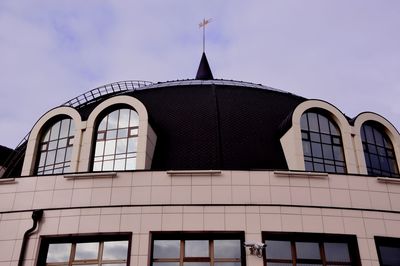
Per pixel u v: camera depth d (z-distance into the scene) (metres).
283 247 16.73
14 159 25.64
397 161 22.28
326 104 22.02
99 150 20.95
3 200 18.59
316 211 17.34
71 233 17.06
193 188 17.78
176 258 16.45
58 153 21.61
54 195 18.33
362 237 17.14
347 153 21.08
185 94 25.34
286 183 18.03
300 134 20.84
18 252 17.00
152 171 18.23
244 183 17.89
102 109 21.66
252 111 23.86
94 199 17.92
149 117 21.33
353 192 18.31
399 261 17.23
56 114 22.33
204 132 22.00
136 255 16.27
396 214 17.88
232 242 16.70
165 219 16.94
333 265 16.72
